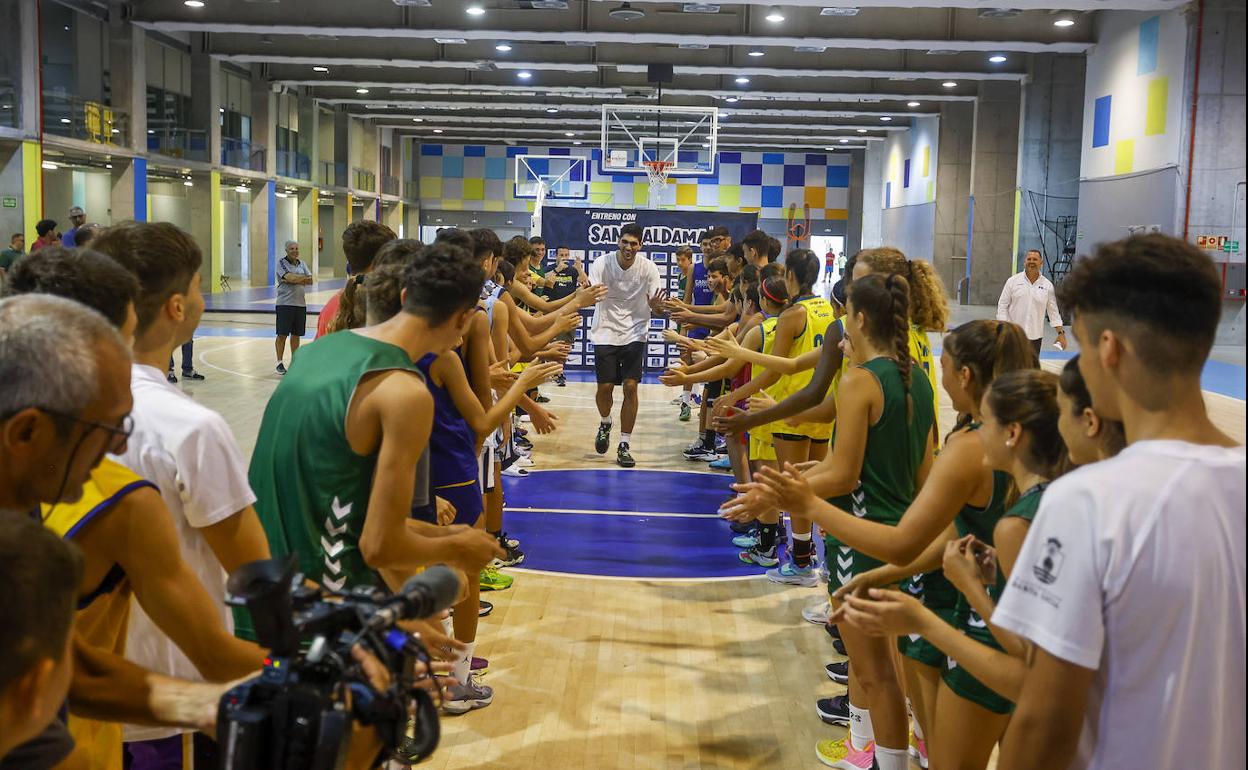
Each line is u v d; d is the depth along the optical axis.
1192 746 1.34
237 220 31.55
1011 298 10.57
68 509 1.51
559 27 17.61
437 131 39.41
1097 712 1.39
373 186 37.06
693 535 5.98
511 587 5.00
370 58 21.91
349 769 1.70
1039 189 22.41
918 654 2.60
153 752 2.08
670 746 3.38
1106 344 1.37
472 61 21.38
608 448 8.45
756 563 5.44
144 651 2.01
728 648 4.27
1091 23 17.95
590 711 3.63
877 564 2.91
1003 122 24.77
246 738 1.21
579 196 41.75
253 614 1.21
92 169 23.36
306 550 2.28
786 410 3.80
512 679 3.90
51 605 0.97
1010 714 2.20
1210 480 1.32
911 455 2.93
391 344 2.33
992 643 2.16
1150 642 1.33
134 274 1.83
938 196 27.58
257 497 2.35
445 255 2.39
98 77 21.58
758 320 5.65
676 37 17.59
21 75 17.61
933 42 17.73
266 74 27.34
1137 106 16.50
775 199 40.56
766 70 21.20
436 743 1.32
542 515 6.34
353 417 2.23
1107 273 1.36
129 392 1.33
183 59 24.47
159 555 1.57
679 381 5.43
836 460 2.89
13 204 17.75
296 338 12.33
